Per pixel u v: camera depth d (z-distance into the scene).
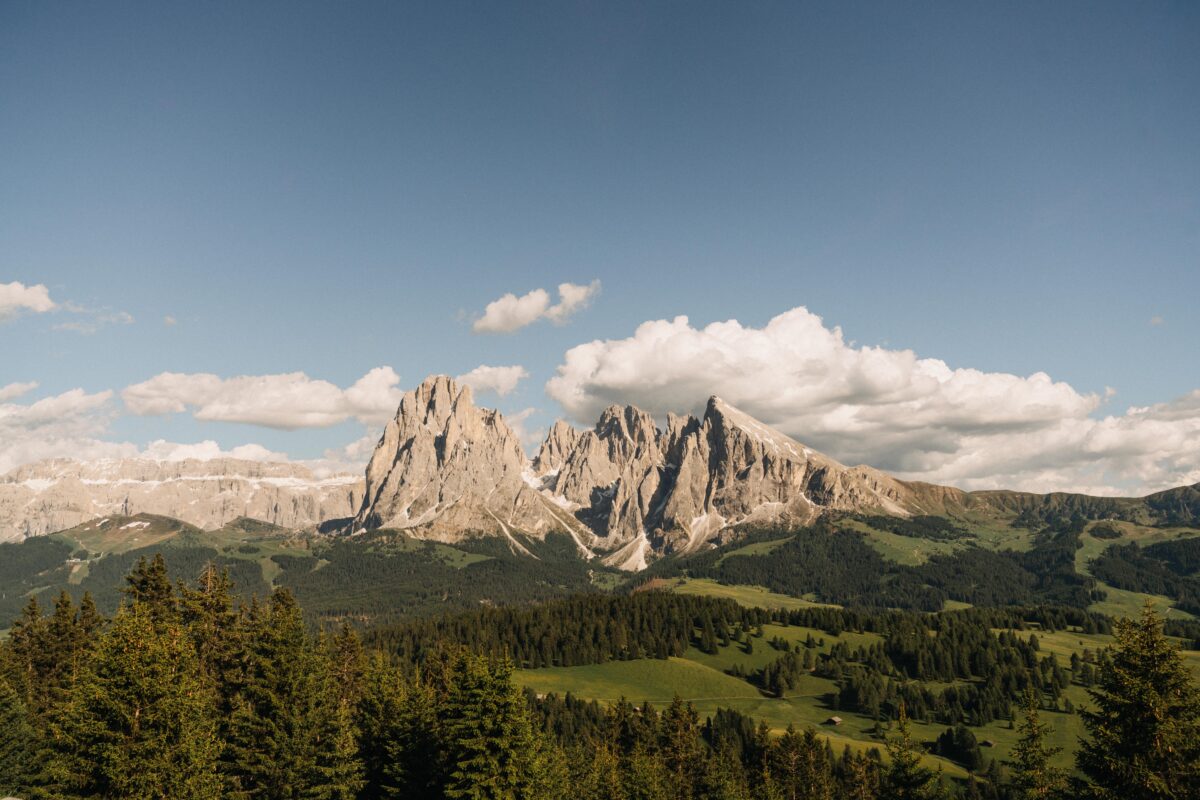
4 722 76.12
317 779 75.00
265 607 97.88
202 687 76.25
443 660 129.88
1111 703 49.22
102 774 58.66
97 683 60.34
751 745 175.12
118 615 67.06
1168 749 46.19
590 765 125.75
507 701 68.88
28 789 71.00
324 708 79.69
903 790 71.56
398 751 82.25
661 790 112.25
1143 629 49.62
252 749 73.56
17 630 97.06
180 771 60.38
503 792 67.06
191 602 86.62
